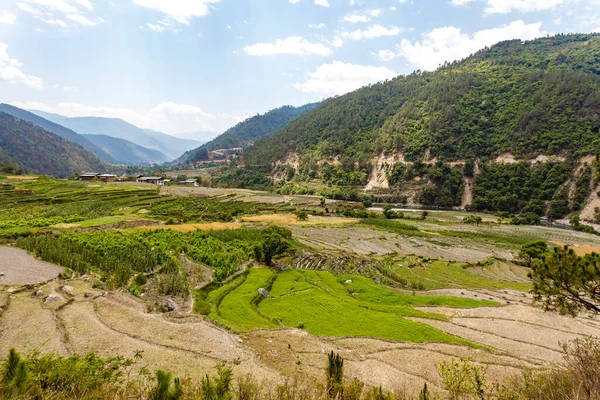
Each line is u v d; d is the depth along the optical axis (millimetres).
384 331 27734
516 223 123250
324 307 33438
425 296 41125
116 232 56500
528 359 24281
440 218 129250
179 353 19281
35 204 86375
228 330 23531
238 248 54906
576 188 137500
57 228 60156
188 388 12789
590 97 165750
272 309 33000
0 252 40781
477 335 29422
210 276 40625
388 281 49469
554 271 16203
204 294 34844
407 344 25125
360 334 26797
